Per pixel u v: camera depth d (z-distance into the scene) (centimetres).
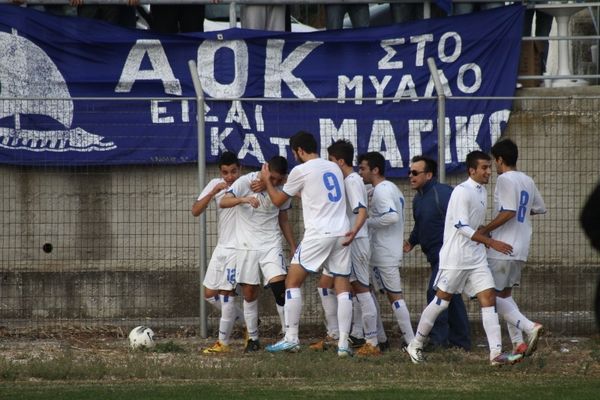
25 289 4553
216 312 4475
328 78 4731
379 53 4728
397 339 4409
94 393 3092
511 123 4625
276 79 4728
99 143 4575
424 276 4572
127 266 4572
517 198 3706
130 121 4575
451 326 4072
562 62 5231
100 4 4859
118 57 4709
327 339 4169
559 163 4622
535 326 3584
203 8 5022
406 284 4575
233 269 3975
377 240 3975
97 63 4706
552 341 4272
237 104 4572
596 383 3303
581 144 4622
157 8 4994
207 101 4516
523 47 5034
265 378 3428
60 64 4700
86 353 3947
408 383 3309
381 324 4081
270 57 4728
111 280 4556
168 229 4600
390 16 5103
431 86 4722
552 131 4622
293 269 3812
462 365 3631
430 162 4012
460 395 3067
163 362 3694
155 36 4709
